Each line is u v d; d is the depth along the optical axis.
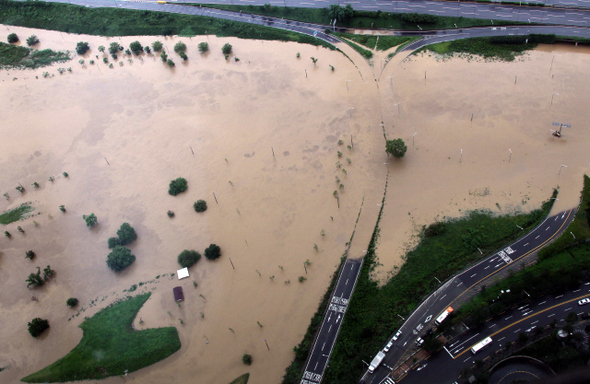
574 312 135.25
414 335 139.38
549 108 192.75
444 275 151.12
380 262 159.25
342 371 135.88
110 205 187.38
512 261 150.75
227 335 150.00
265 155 195.50
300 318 151.12
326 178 184.88
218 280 162.50
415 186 177.12
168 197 187.12
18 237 181.38
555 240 152.75
